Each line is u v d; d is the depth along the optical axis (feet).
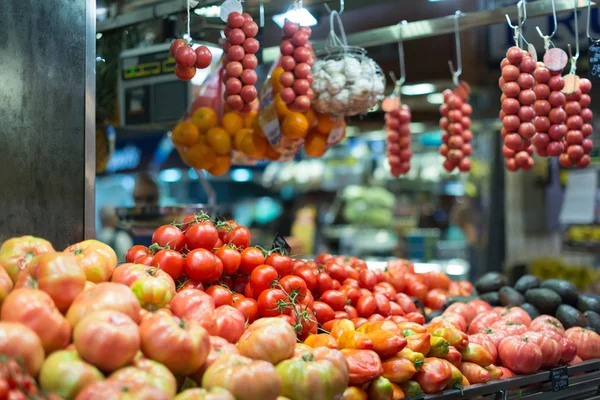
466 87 13.42
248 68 10.77
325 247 30.27
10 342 5.44
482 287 13.55
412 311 11.50
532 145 12.66
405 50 15.58
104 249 7.75
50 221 9.13
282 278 9.25
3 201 8.77
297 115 11.64
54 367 5.61
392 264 13.75
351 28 14.23
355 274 11.00
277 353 6.81
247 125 12.67
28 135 8.98
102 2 12.89
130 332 5.90
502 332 10.20
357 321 9.75
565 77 11.43
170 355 6.15
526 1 12.85
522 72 11.24
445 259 27.45
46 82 9.16
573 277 21.50
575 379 10.26
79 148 9.42
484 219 24.07
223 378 6.09
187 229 9.26
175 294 7.82
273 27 13.00
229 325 7.41
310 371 6.63
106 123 13.89
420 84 17.69
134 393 5.35
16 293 5.95
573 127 11.60
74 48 9.41
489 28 14.71
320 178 31.89
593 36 13.91
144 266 7.76
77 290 6.44
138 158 18.33
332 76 11.16
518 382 9.14
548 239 24.63
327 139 12.68
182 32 12.76
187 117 12.71
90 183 9.50
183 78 10.16
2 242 8.75
